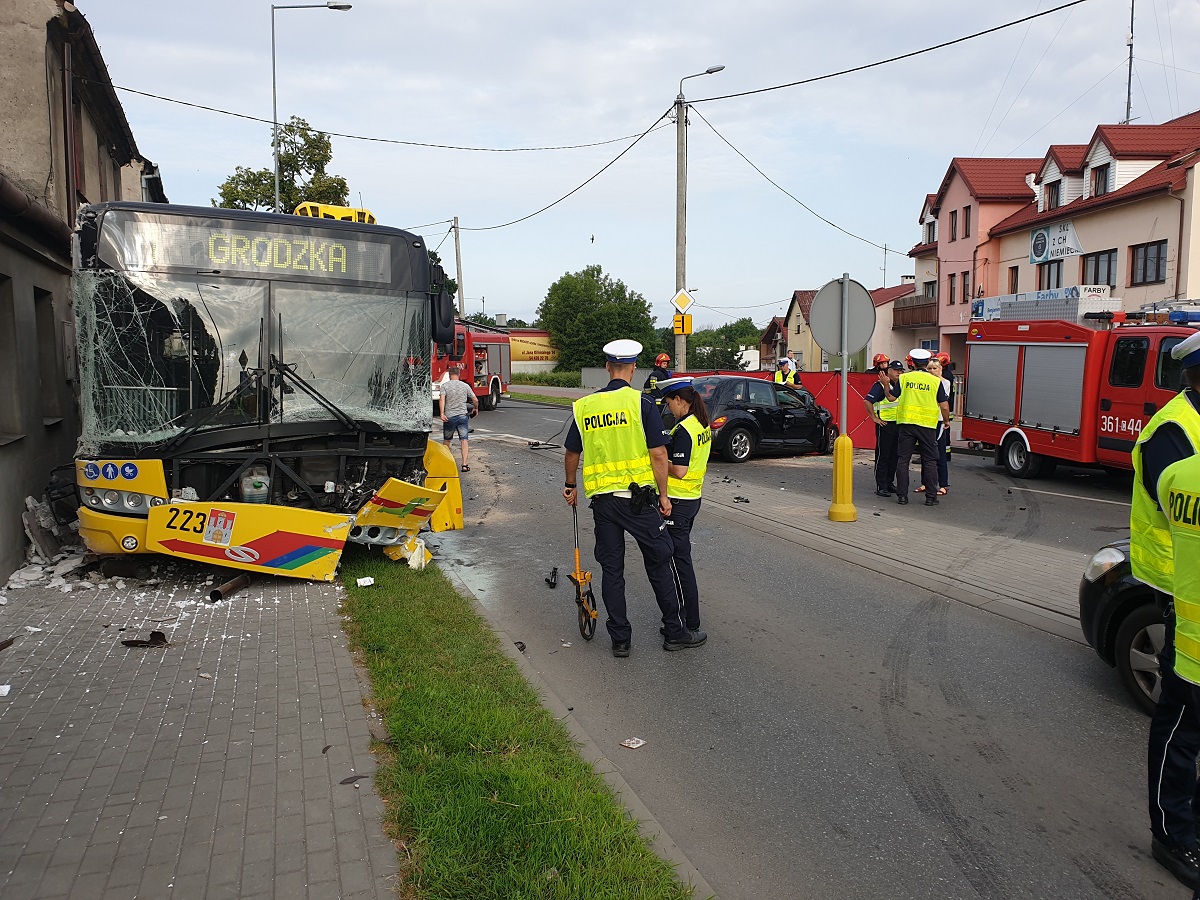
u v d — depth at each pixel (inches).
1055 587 287.9
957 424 971.9
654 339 3191.4
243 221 268.2
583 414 217.2
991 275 1398.9
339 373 278.1
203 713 172.7
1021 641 235.9
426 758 150.9
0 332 298.8
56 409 363.3
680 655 224.1
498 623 249.0
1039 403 534.0
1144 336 470.3
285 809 135.8
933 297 1614.2
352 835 128.8
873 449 708.7
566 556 335.9
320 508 281.1
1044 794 153.2
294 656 206.5
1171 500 115.8
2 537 266.4
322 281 276.5
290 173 1077.8
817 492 489.1
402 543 296.4
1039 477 558.9
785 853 133.9
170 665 199.6
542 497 467.5
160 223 260.5
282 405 269.4
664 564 221.9
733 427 611.2
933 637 239.3
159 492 258.4
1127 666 190.7
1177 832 127.5
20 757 152.5
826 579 300.5
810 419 652.1
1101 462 496.1
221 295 264.8
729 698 195.6
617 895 113.6
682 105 792.3
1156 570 129.6
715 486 507.8
